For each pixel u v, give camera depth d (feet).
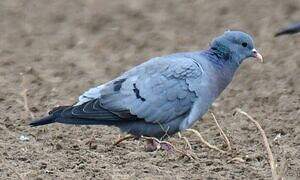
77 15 77.30
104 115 40.24
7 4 81.25
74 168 40.11
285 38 67.97
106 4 80.53
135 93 40.42
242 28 72.08
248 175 39.58
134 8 78.89
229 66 42.14
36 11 78.89
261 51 65.16
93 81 59.11
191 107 40.81
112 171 39.47
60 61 64.18
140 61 64.44
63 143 44.70
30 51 67.10
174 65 40.63
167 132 41.37
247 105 53.62
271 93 55.52
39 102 53.93
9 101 53.57
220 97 55.26
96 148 43.73
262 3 78.23
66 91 56.65
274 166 37.83
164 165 41.01
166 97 40.37
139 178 38.52
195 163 41.24
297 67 60.49
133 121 40.75
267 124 49.01
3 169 39.58
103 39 70.49
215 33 71.36
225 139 44.01
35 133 46.50
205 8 78.13
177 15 76.54
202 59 41.34
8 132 46.52
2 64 63.10
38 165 40.42
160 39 70.18
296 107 52.29
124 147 44.04
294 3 76.89
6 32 72.74
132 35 71.31
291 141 45.73
